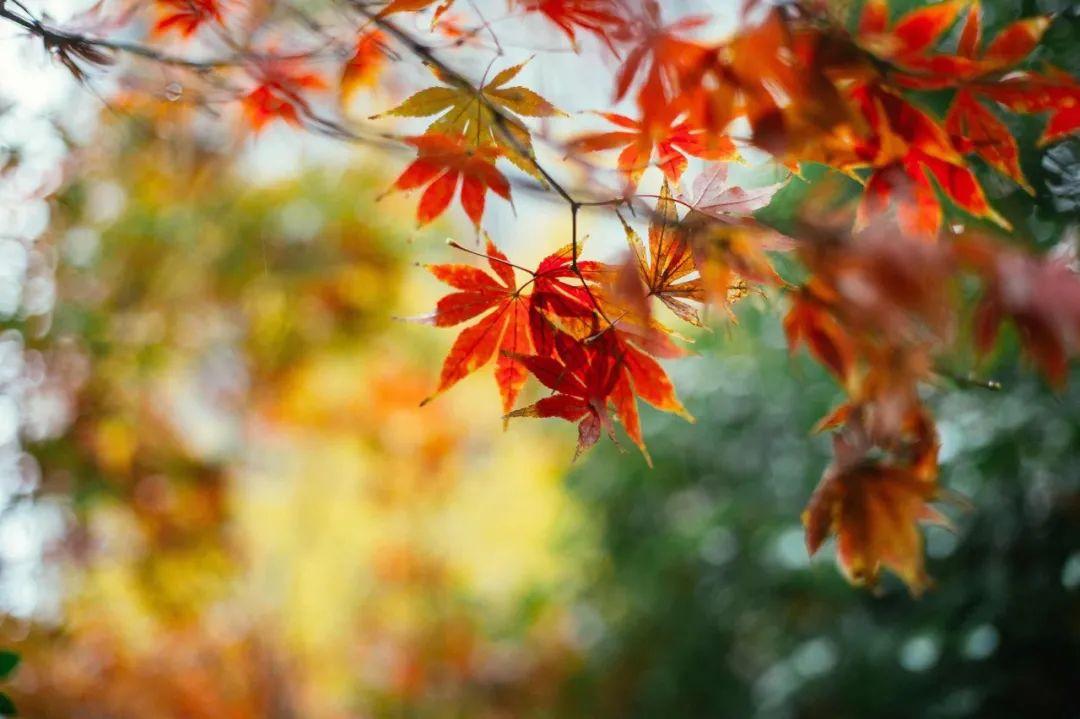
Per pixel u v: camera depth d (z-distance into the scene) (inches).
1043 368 27.4
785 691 68.2
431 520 136.0
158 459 66.2
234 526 89.0
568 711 113.4
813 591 75.2
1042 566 59.4
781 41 26.9
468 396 129.7
